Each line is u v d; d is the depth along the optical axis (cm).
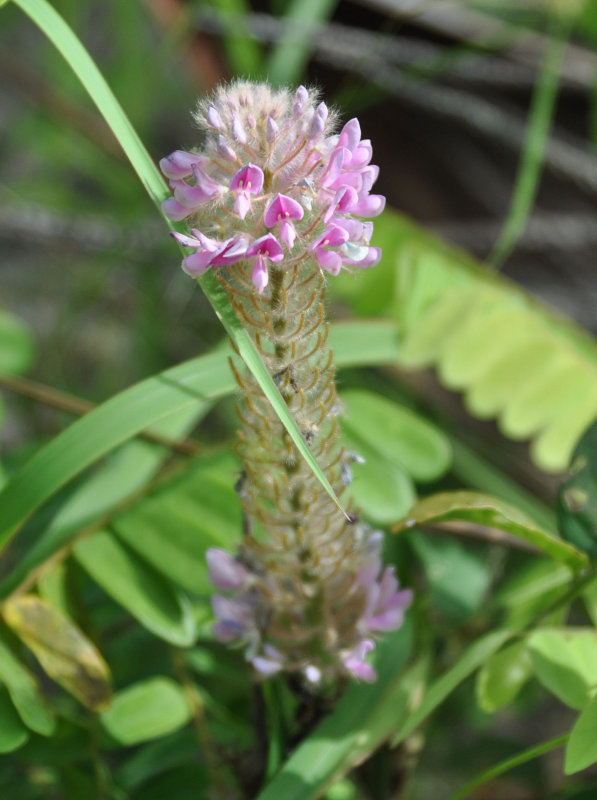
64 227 79
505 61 81
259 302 35
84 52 37
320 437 36
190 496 44
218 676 46
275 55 68
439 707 54
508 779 55
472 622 47
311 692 39
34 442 54
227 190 34
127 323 87
